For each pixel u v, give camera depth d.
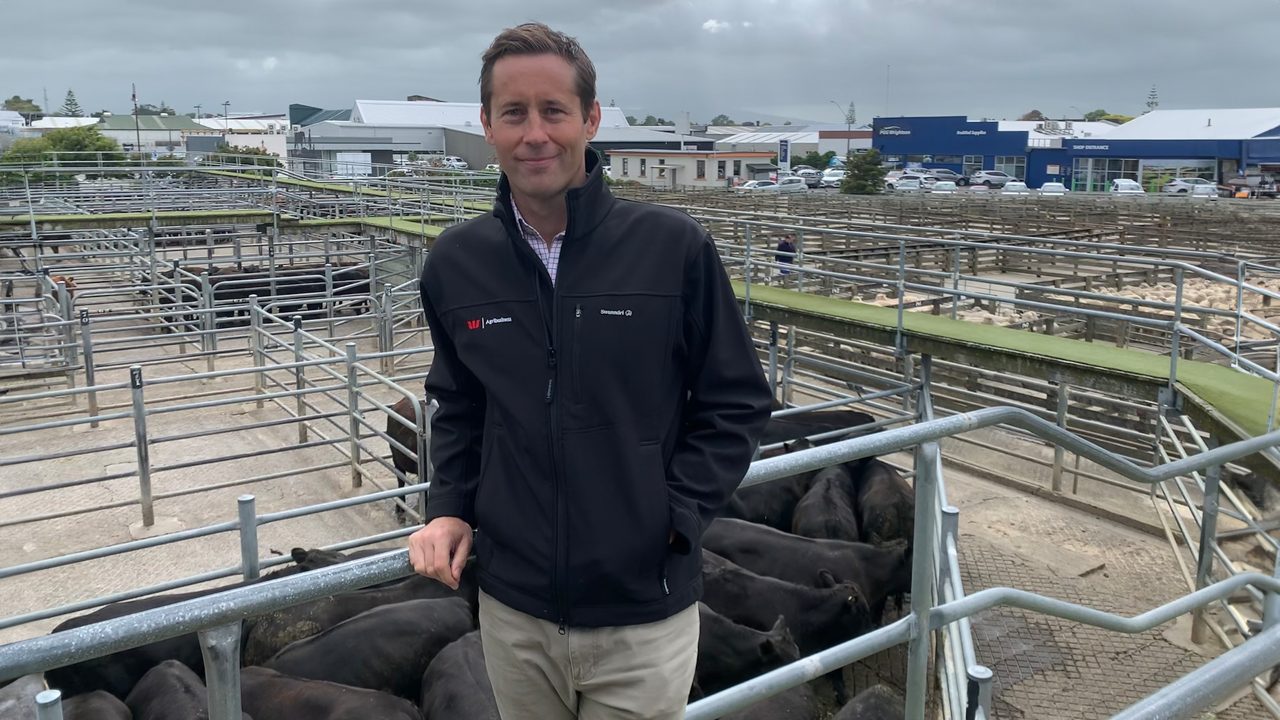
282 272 19.66
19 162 32.66
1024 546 8.55
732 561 7.19
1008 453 10.02
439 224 20.61
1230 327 15.39
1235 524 8.34
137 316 14.08
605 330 1.83
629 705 1.91
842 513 7.94
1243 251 23.73
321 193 28.56
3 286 21.67
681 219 1.90
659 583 1.88
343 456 11.05
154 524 9.11
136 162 37.81
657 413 1.87
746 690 2.35
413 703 5.69
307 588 1.74
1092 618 2.81
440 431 2.06
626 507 1.83
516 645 1.96
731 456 1.90
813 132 103.75
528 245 1.86
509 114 1.80
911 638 2.51
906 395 10.94
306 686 5.17
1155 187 50.94
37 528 9.01
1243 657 2.49
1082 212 30.75
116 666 5.70
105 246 25.78
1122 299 8.55
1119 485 9.15
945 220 27.78
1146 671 6.52
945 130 66.25
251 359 15.69
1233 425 6.49
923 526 2.46
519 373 1.86
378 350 15.99
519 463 1.86
